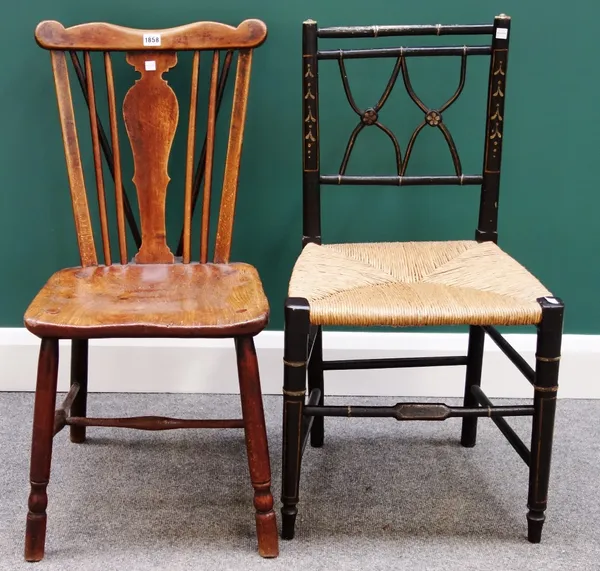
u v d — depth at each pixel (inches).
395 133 65.6
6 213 67.7
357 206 67.9
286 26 62.9
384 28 55.9
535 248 68.9
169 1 62.2
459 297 49.6
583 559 51.8
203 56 63.9
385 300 49.1
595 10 62.2
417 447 65.0
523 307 48.0
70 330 46.9
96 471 60.8
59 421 53.9
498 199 62.4
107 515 55.7
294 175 66.9
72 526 54.4
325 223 68.4
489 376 71.2
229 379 71.6
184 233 58.9
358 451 64.3
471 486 59.7
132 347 70.3
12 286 69.8
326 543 53.3
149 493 58.2
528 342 70.7
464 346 70.5
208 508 56.7
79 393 62.0
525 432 66.9
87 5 62.3
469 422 63.9
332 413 50.6
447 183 58.9
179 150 66.4
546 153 66.1
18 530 53.9
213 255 66.0
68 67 64.4
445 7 62.6
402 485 59.8
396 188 67.3
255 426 50.0
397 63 56.7
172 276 56.0
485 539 53.8
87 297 51.5
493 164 58.3
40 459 49.5
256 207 67.9
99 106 65.6
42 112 64.9
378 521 55.6
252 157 66.4
